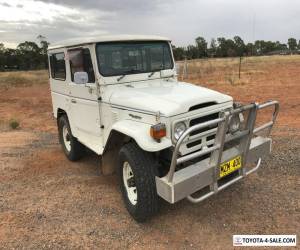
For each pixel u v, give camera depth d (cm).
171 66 575
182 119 394
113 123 480
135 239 400
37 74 4238
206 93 441
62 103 644
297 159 603
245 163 434
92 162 667
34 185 572
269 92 1528
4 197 530
